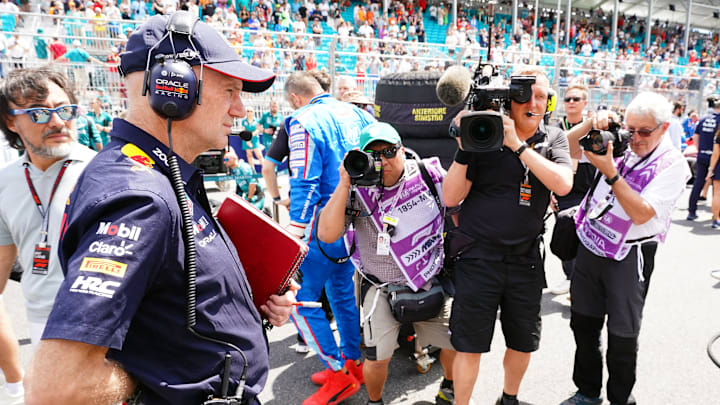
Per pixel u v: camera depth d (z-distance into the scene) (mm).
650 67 12336
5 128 1854
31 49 7504
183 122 1028
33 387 760
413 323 2479
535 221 2104
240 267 1123
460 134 1805
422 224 2242
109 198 845
